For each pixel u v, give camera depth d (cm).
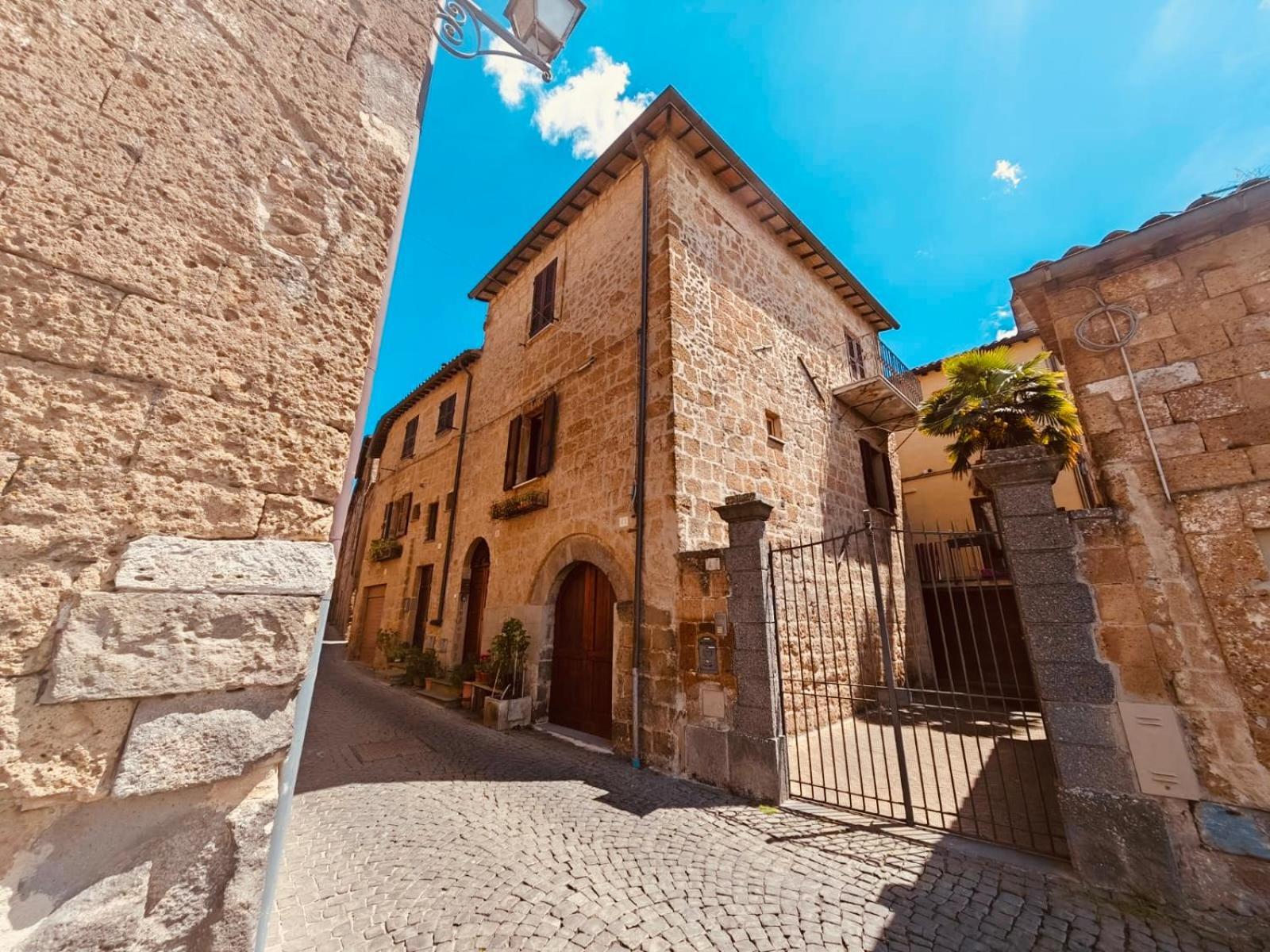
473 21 267
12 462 118
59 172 137
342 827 368
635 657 560
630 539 612
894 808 414
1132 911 265
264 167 178
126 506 130
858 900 279
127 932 116
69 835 115
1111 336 336
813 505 793
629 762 542
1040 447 341
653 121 732
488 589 887
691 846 342
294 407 165
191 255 155
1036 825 378
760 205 855
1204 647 279
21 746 110
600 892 285
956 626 355
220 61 175
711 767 469
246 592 143
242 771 136
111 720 121
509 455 905
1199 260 318
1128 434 319
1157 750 281
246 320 161
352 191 199
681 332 643
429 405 1404
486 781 472
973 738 643
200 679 131
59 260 132
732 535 495
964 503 1053
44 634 116
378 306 197
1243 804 258
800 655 551
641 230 727
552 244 978
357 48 217
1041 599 324
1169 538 297
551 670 731
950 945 243
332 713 775
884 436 1073
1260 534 275
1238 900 250
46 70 141
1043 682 316
